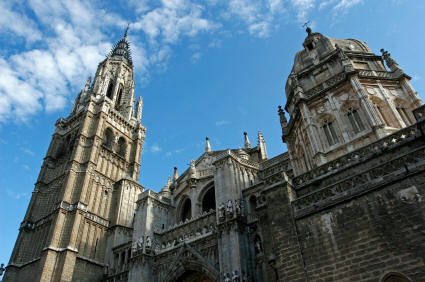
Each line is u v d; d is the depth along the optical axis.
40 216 55.50
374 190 17.19
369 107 24.83
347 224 17.31
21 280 47.31
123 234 53.97
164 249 40.38
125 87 84.50
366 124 24.98
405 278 14.30
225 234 32.66
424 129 17.56
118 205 56.78
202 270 33.25
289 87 34.59
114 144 66.88
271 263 22.98
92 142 60.34
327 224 18.06
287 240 19.08
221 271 30.69
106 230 54.19
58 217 48.59
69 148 62.59
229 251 31.31
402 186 16.34
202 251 35.34
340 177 20.08
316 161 25.80
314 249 17.81
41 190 59.41
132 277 38.44
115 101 78.88
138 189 62.53
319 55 33.25
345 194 18.22
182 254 36.28
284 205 20.42
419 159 16.48
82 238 49.25
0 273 48.66
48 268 43.47
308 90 30.69
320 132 27.47
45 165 62.44
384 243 15.61
